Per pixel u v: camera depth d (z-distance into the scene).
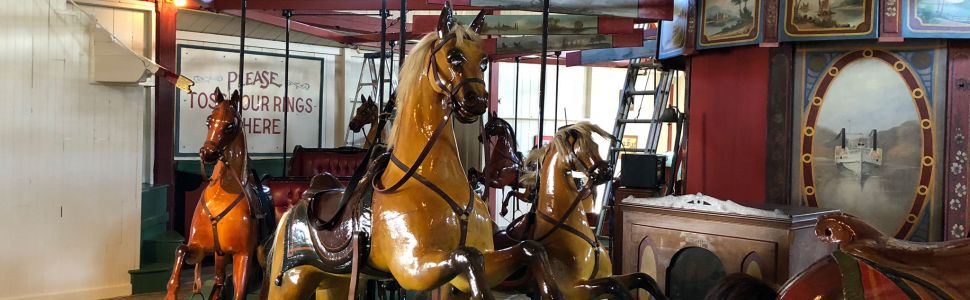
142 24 8.12
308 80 10.57
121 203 7.01
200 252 5.16
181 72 9.36
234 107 5.23
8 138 6.21
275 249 3.65
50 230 6.50
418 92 3.10
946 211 4.78
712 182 5.81
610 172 4.20
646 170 6.34
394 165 3.12
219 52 9.73
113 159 6.94
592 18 7.69
